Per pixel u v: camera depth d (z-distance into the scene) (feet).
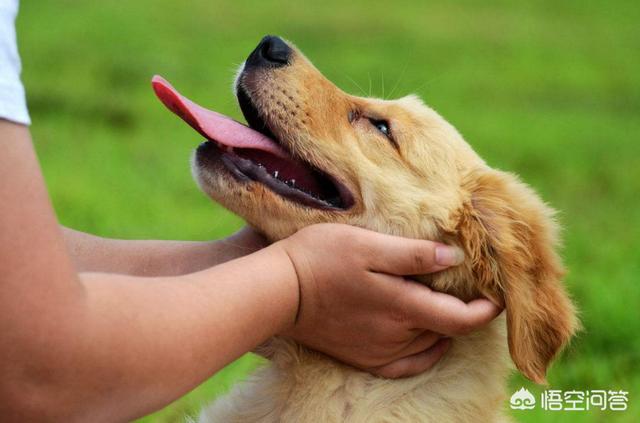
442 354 13.09
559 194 38.65
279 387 13.39
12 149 8.22
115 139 41.06
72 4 68.03
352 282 10.91
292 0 80.43
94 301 8.79
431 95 54.03
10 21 8.47
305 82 14.10
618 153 46.14
